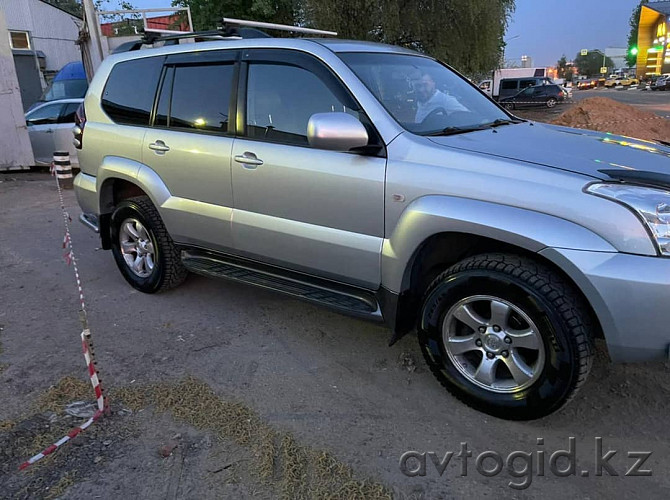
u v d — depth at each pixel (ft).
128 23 49.47
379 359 11.54
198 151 12.51
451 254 10.12
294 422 9.43
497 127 11.45
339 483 8.01
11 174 36.37
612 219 7.88
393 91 10.91
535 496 7.81
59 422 9.50
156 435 9.14
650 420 9.38
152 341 12.51
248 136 11.78
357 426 9.33
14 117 35.55
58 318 13.88
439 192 9.14
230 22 13.24
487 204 8.70
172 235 13.78
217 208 12.45
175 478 8.14
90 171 15.60
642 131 38.45
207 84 12.62
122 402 10.06
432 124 10.69
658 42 263.90
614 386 10.31
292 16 61.82
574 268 7.98
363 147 9.95
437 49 61.26
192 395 10.23
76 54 94.89
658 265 7.68
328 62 10.71
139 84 14.25
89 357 9.53
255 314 13.82
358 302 10.73
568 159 9.02
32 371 11.31
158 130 13.60
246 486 7.97
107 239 16.11
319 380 10.77
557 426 9.29
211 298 14.88
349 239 10.32
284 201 11.14
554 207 8.21
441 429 9.25
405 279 9.87
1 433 9.20
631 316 7.84
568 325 8.20
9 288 16.07
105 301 14.90
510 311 8.82
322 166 10.44
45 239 21.24
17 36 84.74
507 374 9.50
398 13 57.00
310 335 12.65
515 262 8.68
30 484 8.05
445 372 9.81
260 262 12.32
